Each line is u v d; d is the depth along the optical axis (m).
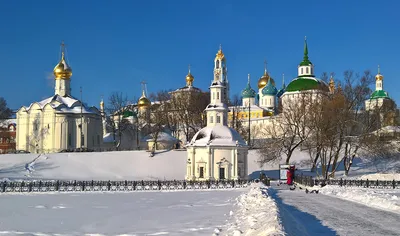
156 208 36.88
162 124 120.75
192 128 117.56
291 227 19.73
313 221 24.98
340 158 94.38
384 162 91.94
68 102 112.06
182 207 37.19
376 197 36.47
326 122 76.56
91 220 29.86
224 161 73.69
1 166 89.94
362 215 27.77
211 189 62.75
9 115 151.00
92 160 94.81
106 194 55.75
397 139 86.88
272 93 162.00
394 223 24.20
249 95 164.62
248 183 68.19
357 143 80.62
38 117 108.75
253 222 21.61
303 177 68.19
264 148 87.56
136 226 26.50
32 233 24.58
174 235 22.52
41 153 98.75
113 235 23.28
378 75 149.12
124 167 93.38
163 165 94.56
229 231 21.22
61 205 40.94
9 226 27.38
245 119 140.88
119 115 116.31
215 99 78.44
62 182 68.44
